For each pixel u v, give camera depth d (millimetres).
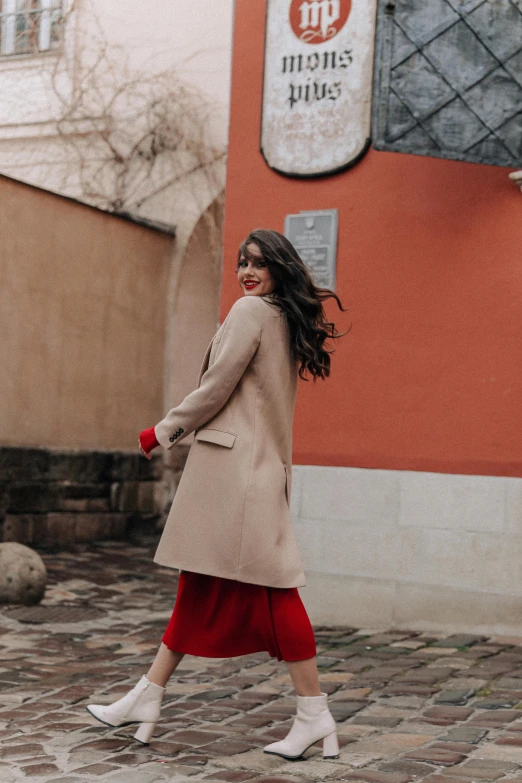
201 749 3244
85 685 4281
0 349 8992
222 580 3148
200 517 3146
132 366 10656
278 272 3271
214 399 3145
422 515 5434
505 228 5293
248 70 6008
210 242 11086
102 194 11203
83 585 7277
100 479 10125
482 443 5297
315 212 5758
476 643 5082
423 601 5426
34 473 9273
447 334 5410
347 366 5660
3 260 9016
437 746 3268
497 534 5246
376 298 5598
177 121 10992
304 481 5758
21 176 11500
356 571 5605
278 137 5852
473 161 5035
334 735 3127
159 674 3287
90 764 3059
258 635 3143
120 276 10461
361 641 5199
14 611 6125
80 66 11273
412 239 5520
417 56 4980
